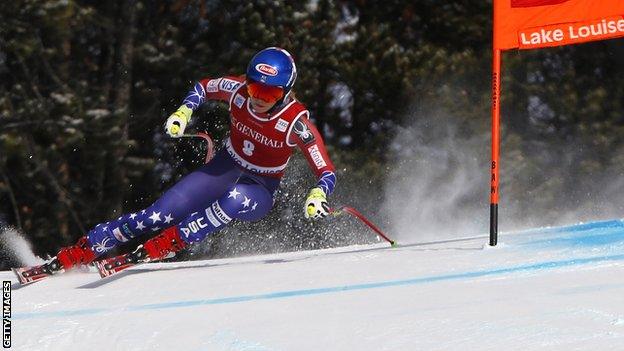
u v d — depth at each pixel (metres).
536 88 59.84
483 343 11.58
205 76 56.12
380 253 21.23
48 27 50.12
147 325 14.38
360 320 13.40
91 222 54.00
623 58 63.22
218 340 13.01
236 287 17.52
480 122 57.47
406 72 58.28
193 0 58.03
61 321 15.16
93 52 58.97
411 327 12.62
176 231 19.34
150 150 57.44
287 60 18.62
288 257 22.94
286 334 12.98
